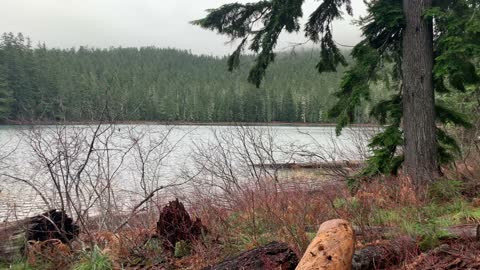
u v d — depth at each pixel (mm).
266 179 8984
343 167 10727
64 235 5754
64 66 75938
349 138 13203
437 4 7414
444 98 11117
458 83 7199
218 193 8812
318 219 5625
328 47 9055
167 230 5586
